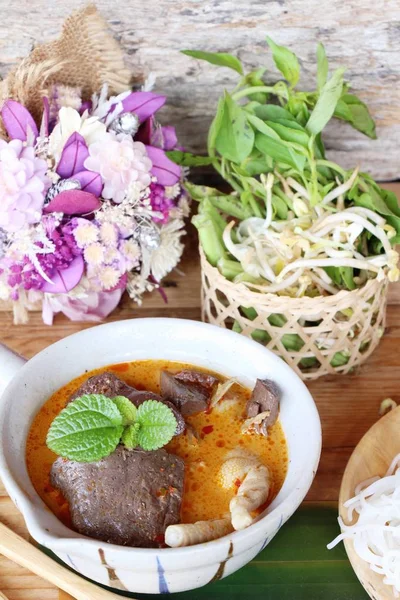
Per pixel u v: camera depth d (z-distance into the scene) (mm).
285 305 635
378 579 550
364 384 684
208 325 609
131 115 680
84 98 722
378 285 657
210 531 521
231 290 649
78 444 531
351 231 655
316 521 596
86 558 502
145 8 746
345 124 813
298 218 679
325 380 687
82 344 603
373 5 748
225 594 560
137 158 672
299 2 745
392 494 576
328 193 689
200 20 753
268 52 771
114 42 702
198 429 585
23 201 649
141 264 714
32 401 578
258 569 572
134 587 531
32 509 505
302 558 578
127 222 674
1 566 569
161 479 541
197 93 792
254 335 677
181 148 763
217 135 690
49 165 665
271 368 592
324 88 657
